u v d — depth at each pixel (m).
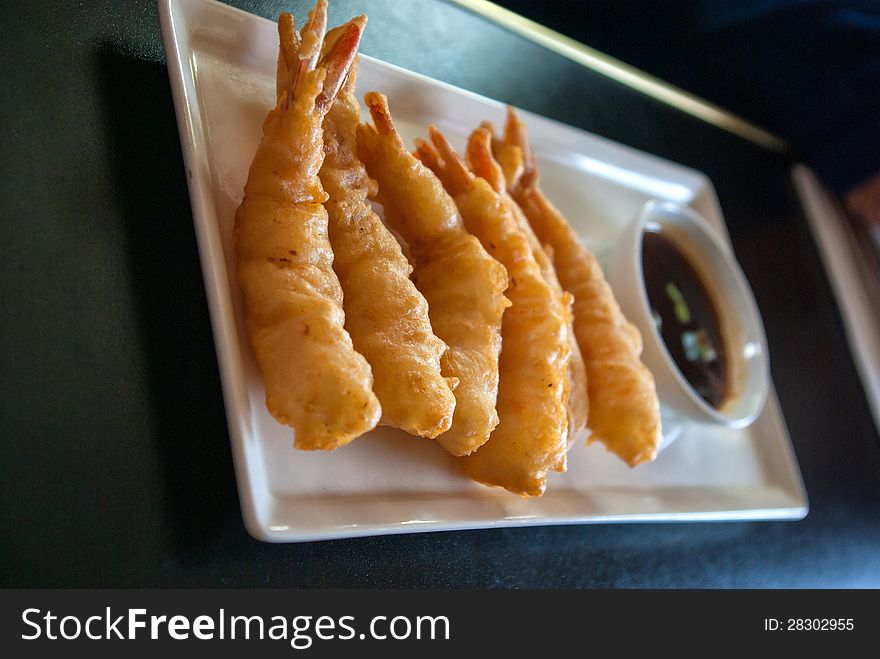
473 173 0.33
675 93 0.52
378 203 0.30
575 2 0.49
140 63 0.28
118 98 0.27
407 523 0.27
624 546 0.37
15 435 0.22
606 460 0.36
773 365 0.52
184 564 0.24
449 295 0.28
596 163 0.42
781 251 0.56
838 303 0.58
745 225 0.54
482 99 0.37
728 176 0.55
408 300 0.26
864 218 0.58
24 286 0.23
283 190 0.25
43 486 0.22
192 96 0.27
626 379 0.34
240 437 0.23
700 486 0.41
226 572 0.25
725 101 0.58
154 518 0.24
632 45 0.52
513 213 0.33
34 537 0.22
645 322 0.38
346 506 0.26
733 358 0.42
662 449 0.39
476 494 0.30
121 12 0.28
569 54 0.46
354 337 0.25
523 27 0.44
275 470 0.25
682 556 0.40
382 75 0.34
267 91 0.30
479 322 0.28
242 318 0.25
